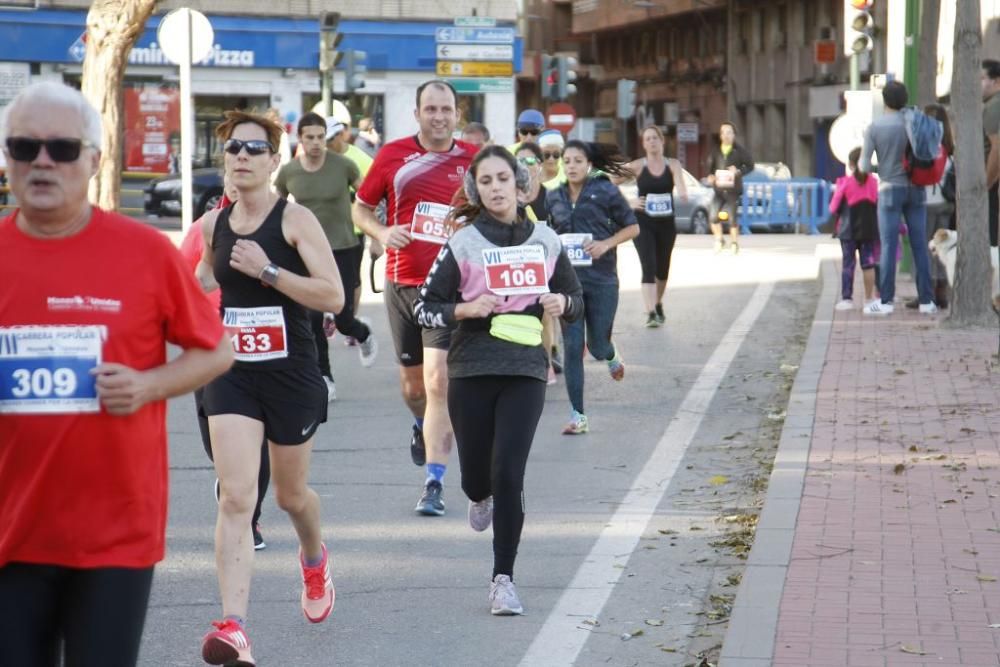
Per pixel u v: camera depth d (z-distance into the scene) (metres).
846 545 16.31
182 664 13.66
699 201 83.25
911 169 36.50
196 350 9.34
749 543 17.67
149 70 95.38
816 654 12.88
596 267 25.28
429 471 19.56
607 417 26.44
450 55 74.44
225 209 14.27
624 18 147.50
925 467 20.14
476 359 15.14
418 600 15.69
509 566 15.16
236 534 13.24
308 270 13.95
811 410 24.48
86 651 8.96
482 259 15.16
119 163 51.69
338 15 65.00
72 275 8.93
